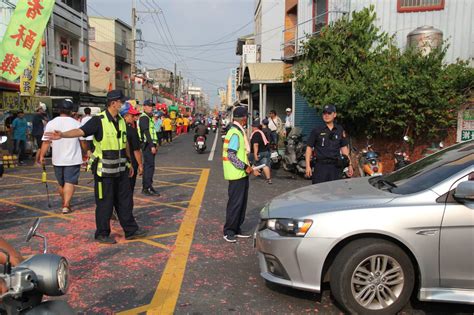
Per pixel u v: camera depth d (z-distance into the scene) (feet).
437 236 11.66
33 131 46.29
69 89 90.12
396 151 35.45
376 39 37.78
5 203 26.53
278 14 75.51
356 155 35.68
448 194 11.98
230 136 18.67
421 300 11.97
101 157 18.01
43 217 23.09
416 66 33.78
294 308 12.78
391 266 11.96
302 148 37.42
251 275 15.25
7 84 48.75
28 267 7.25
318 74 36.52
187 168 43.73
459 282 11.81
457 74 33.42
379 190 13.60
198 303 13.00
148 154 28.81
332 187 14.99
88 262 16.38
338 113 35.37
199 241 19.07
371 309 11.91
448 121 34.42
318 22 49.67
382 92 33.17
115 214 22.66
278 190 31.83
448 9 39.99
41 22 43.29
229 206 18.88
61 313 7.73
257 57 81.92
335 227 11.89
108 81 128.47
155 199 27.91
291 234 12.34
